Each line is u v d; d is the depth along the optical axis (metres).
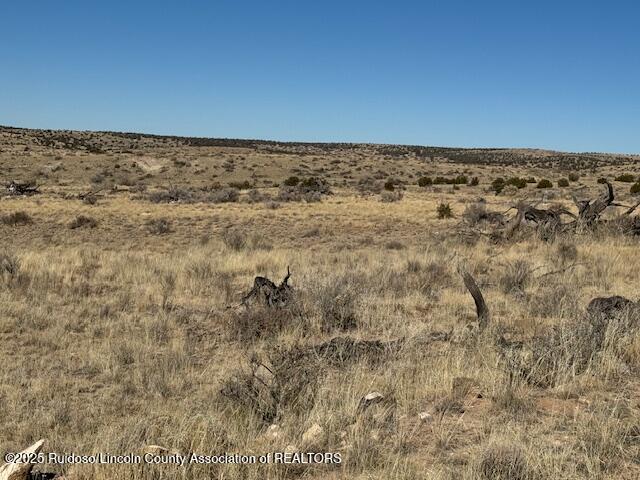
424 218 37.56
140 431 5.56
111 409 6.85
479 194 61.12
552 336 7.44
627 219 21.86
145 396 7.28
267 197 52.19
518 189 66.06
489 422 5.47
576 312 10.20
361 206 44.88
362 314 10.90
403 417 5.76
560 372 6.55
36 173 84.88
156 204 46.88
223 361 8.80
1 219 35.38
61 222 35.75
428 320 10.70
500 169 113.62
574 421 5.39
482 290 13.30
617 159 153.62
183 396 7.22
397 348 8.17
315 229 31.62
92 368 8.37
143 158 99.38
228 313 11.57
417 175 104.06
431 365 7.22
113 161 95.94
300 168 103.25
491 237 22.44
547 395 6.23
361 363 7.37
